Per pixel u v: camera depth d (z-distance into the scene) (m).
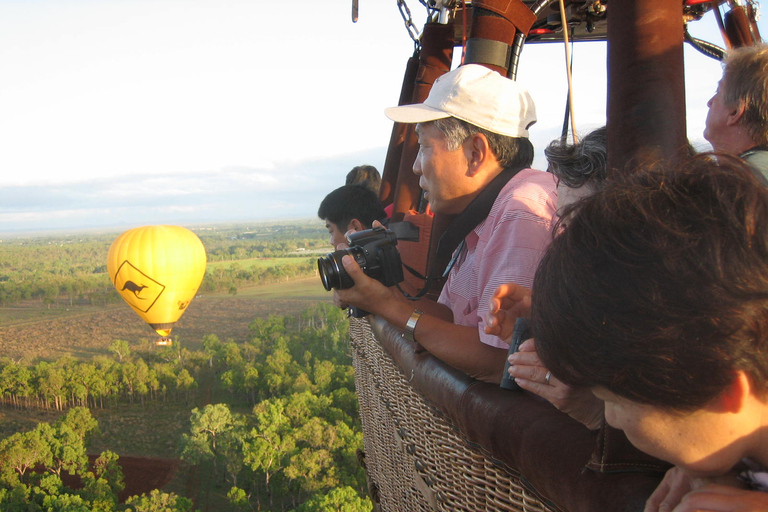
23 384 69.88
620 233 0.56
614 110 1.00
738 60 1.63
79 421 53.41
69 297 153.12
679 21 0.97
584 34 3.49
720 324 0.51
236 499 43.81
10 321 122.56
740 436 0.58
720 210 0.53
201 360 80.75
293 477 45.31
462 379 1.36
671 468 0.77
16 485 44.25
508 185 1.74
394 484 2.31
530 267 1.52
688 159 0.62
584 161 1.43
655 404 0.56
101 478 45.69
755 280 0.51
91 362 85.56
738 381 0.54
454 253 1.97
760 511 0.57
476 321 1.83
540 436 0.98
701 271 0.51
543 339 0.62
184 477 50.12
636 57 0.95
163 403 69.12
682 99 0.97
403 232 1.78
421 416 1.74
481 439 1.22
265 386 68.75
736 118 1.63
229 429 51.38
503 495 1.21
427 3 3.30
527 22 2.21
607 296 0.55
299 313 118.88
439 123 1.87
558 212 0.81
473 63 2.18
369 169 4.98
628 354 0.54
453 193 1.91
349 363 73.88
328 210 3.30
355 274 1.59
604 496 0.81
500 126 1.82
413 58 3.59
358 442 49.53
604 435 0.83
